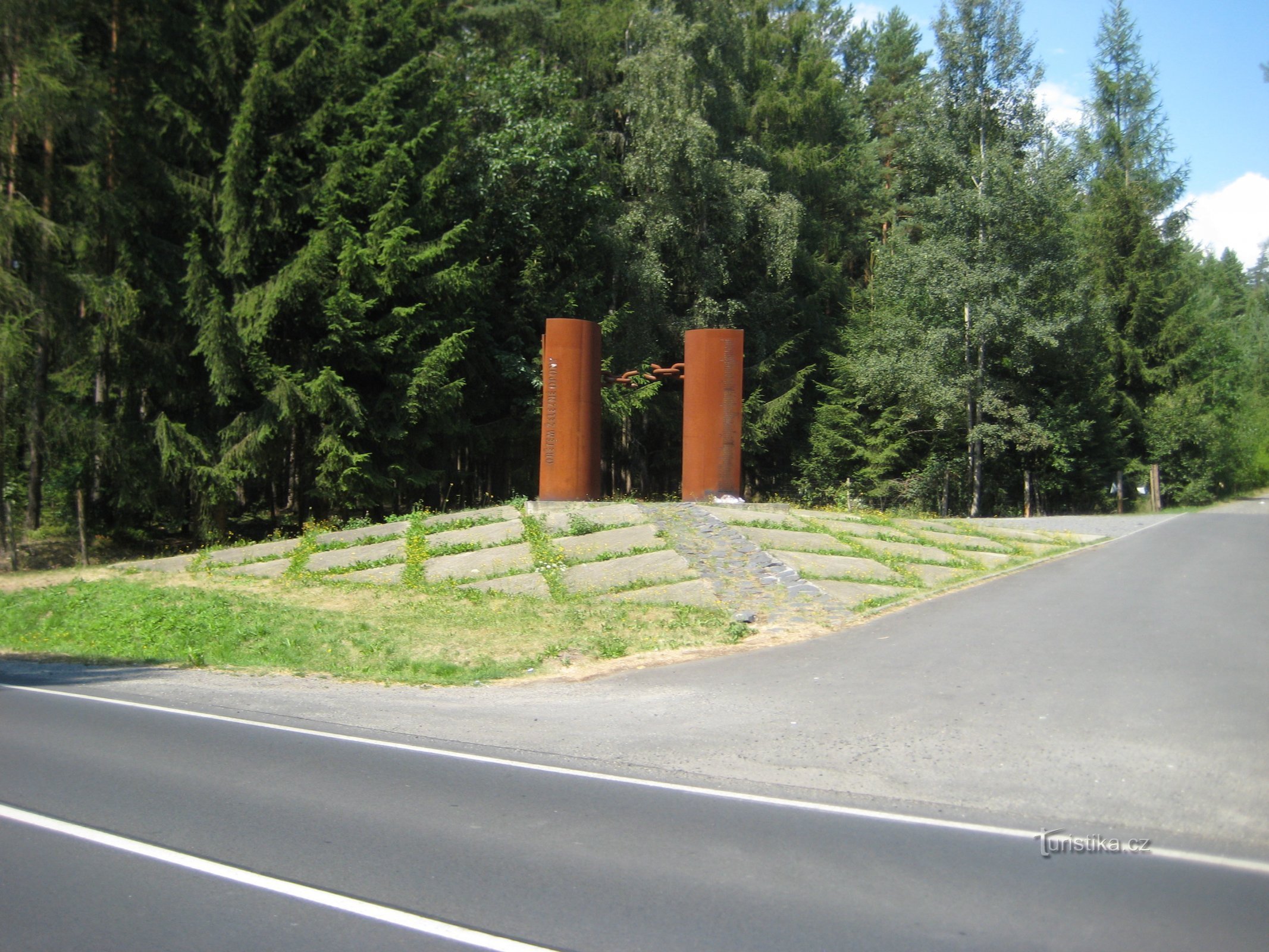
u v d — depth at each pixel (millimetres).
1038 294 33062
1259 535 20922
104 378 22219
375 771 6918
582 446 20109
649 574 15031
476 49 31016
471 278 25219
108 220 20797
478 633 12695
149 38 22078
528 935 4215
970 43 32906
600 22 33438
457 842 5410
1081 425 33188
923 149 33562
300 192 22531
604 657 11344
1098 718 7719
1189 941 4148
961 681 9062
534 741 7848
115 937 4203
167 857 5188
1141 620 11406
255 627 13211
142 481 21203
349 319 21891
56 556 22297
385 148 23203
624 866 5031
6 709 9188
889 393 34812
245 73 23109
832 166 41531
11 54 19547
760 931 4242
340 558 17906
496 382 29750
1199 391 38688
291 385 21234
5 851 5270
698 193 32500
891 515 23406
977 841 5410
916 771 6723
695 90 31609
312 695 9875
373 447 23719
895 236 38250
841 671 9828
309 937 4199
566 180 28875
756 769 6902
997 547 18016
